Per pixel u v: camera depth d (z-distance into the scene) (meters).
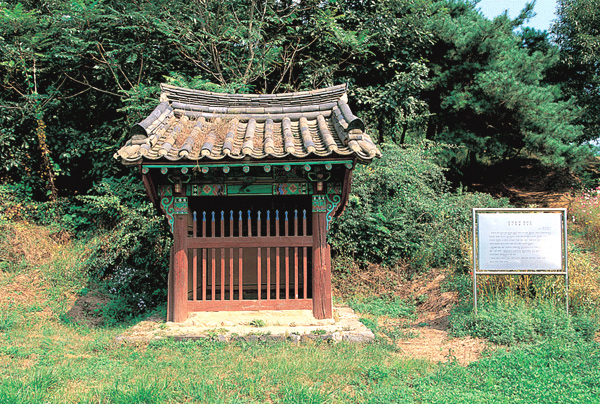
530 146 14.70
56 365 5.77
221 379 5.14
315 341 6.68
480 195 13.74
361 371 5.46
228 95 8.73
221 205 8.45
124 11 13.41
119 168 13.18
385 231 11.21
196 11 14.21
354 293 10.59
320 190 7.14
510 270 7.37
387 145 13.45
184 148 6.53
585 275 7.88
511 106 14.05
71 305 9.41
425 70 14.44
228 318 7.13
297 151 6.69
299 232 8.45
